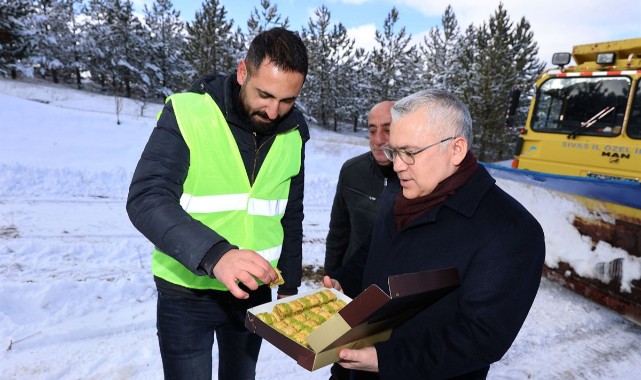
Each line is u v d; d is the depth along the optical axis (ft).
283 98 5.35
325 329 4.17
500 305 4.41
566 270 15.20
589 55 19.33
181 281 5.89
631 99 16.72
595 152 17.70
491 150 68.95
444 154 4.82
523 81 71.26
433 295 4.58
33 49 95.81
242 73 5.57
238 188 5.97
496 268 4.47
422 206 5.12
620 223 13.48
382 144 8.03
